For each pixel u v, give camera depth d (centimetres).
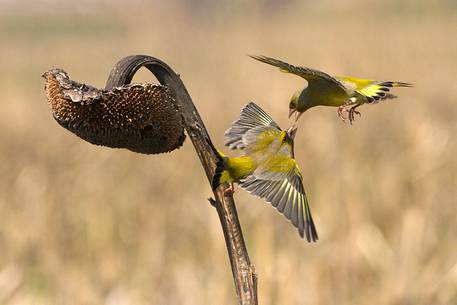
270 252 1199
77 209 1518
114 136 598
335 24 3372
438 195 1489
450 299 1202
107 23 4697
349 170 1542
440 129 1853
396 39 2872
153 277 1265
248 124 696
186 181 1658
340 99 722
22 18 5181
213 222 1370
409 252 1289
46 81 603
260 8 3166
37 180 1592
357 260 1263
